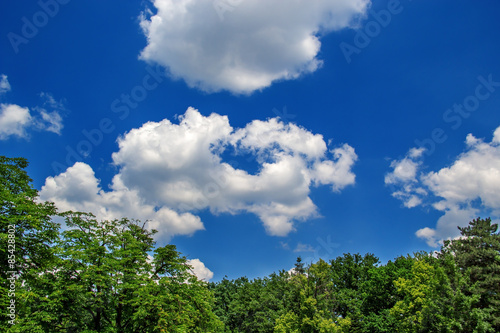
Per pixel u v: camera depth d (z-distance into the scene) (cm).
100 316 2550
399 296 4897
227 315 7350
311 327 4266
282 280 7131
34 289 2186
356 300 5147
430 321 3116
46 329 2125
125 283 2480
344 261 6019
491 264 3375
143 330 2580
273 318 6131
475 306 3186
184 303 2858
